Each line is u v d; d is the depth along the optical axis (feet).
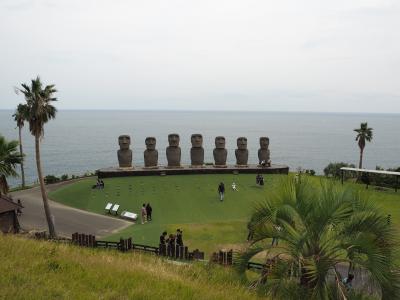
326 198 38.63
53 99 107.96
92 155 475.31
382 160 497.46
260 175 150.00
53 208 127.54
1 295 31.27
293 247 38.06
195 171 164.96
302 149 599.57
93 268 42.86
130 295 34.65
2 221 97.14
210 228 98.27
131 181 152.46
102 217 116.37
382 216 37.22
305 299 35.32
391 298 33.78
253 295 38.06
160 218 112.16
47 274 38.45
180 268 51.42
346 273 60.39
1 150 93.30
